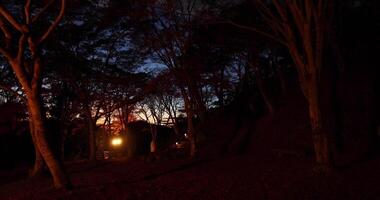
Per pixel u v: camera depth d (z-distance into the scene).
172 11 20.77
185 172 16.11
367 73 19.59
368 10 22.91
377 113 17.41
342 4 20.58
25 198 11.91
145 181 13.74
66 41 22.67
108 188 11.92
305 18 12.09
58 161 12.09
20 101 25.12
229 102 33.75
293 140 20.27
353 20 23.56
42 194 11.83
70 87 28.59
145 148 47.78
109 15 21.73
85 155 45.41
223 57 24.98
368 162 13.28
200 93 28.55
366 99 18.05
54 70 23.98
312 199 8.78
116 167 23.08
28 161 37.66
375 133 16.78
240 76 30.27
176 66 22.56
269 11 13.65
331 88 18.48
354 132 17.11
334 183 10.34
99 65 27.78
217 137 27.22
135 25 22.52
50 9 16.69
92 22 23.19
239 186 11.15
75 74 26.44
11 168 33.62
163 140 47.81
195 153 23.53
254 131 24.97
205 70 24.39
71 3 17.80
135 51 26.80
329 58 20.53
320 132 12.17
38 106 11.77
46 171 20.67
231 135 26.42
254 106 27.84
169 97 35.91
